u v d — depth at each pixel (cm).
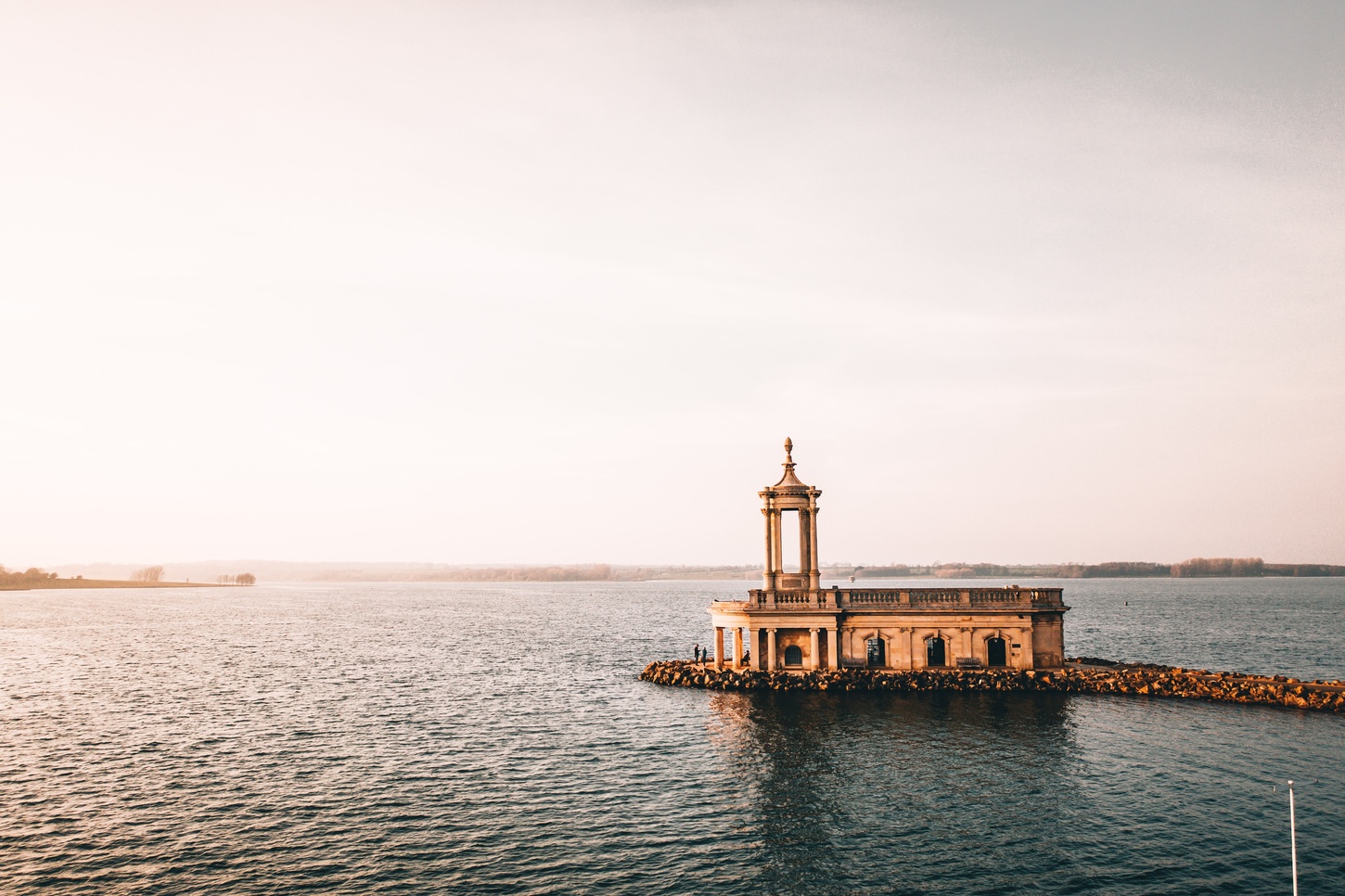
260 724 6794
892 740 5775
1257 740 5681
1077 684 7438
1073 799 4525
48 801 4684
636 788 4853
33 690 8712
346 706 7656
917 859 3769
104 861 3812
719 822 4266
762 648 8088
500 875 3634
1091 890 3450
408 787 4938
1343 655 11606
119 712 7369
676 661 9156
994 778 4897
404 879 3588
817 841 3984
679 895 3428
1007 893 3425
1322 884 3475
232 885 3538
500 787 4909
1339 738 5716
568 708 7412
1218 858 3741
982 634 7856
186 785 5003
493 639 14750
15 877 3625
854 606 7950
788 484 8381
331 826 4266
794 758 5394
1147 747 5534
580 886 3516
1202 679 7394
